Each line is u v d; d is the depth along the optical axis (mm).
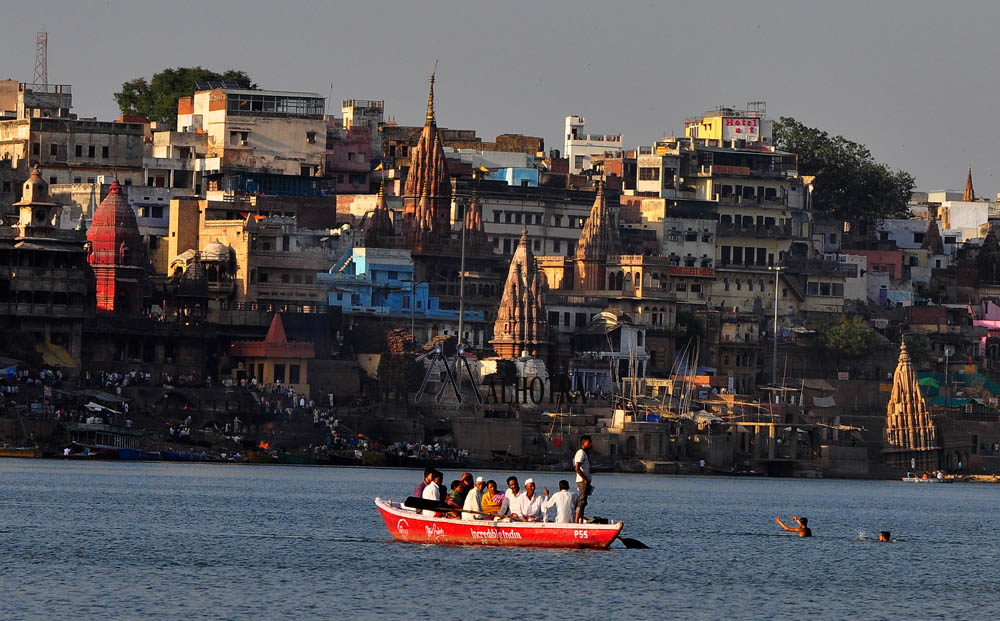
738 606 128000
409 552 146000
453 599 124438
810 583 141750
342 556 143125
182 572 134375
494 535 146125
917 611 129500
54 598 121562
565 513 145500
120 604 120000
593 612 121875
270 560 141125
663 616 122062
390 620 117000
